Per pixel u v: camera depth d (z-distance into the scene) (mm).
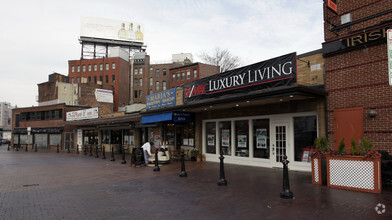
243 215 5363
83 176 10602
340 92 9336
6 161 17609
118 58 70000
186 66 53750
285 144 11164
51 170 12570
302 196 6664
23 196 7223
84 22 77500
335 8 9508
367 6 8805
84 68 72750
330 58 9711
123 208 6004
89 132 30062
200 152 15523
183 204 6258
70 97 55375
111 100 34125
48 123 37188
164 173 11023
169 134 18422
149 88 67625
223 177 8344
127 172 11516
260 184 8312
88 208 6027
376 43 8469
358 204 5848
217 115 14523
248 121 12883
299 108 10602
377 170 6758
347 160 7281
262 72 10828
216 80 13062
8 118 117562
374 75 8477
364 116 8648
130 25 82625
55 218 5320
